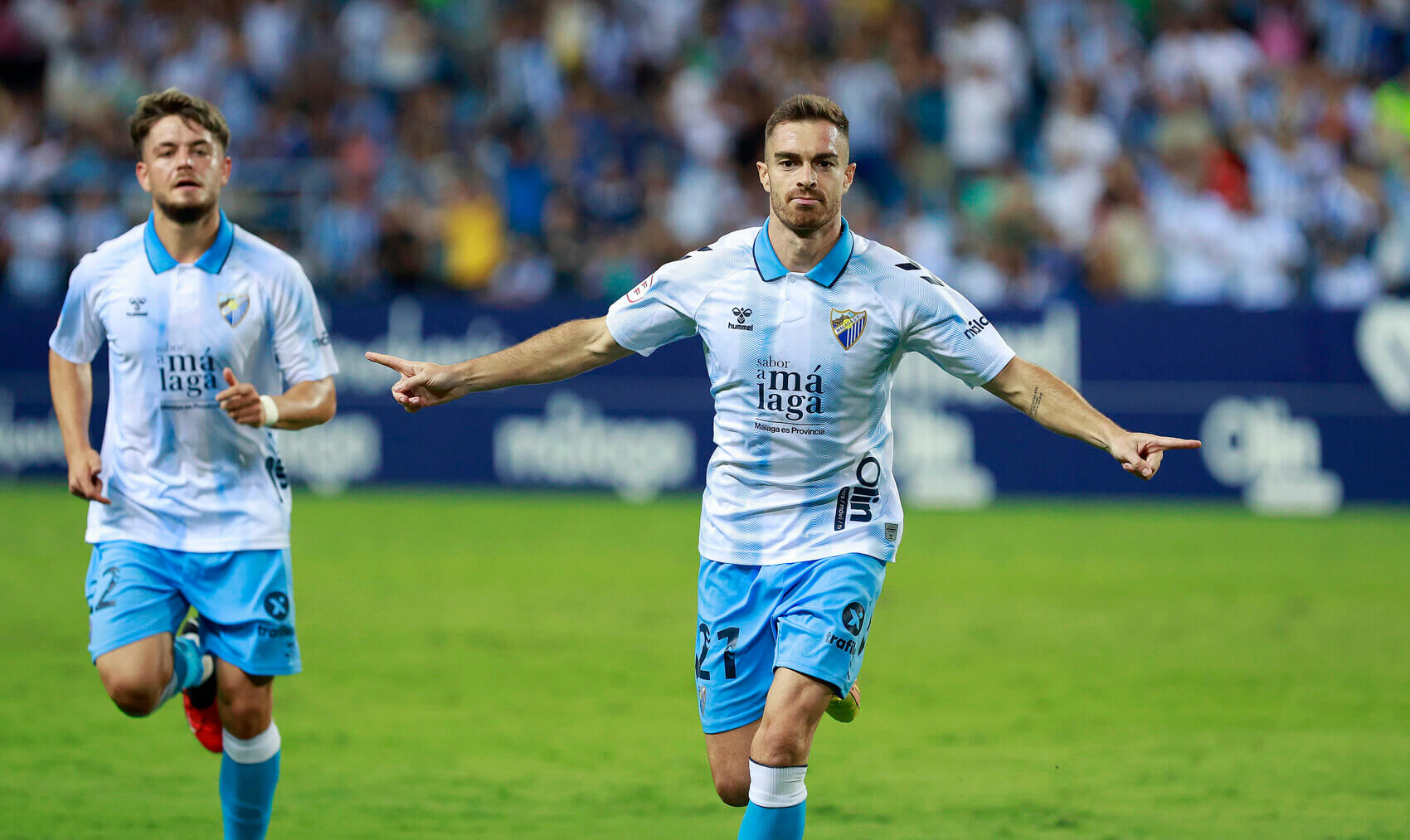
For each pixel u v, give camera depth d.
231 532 15.92
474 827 17.38
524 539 39.62
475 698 23.88
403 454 48.22
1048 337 46.59
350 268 51.88
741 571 14.66
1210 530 42.28
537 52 59.97
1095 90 57.03
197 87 60.25
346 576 34.38
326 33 61.75
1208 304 46.34
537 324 47.12
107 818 17.42
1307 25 62.22
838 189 14.03
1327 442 46.38
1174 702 24.00
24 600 31.02
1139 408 46.59
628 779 19.50
